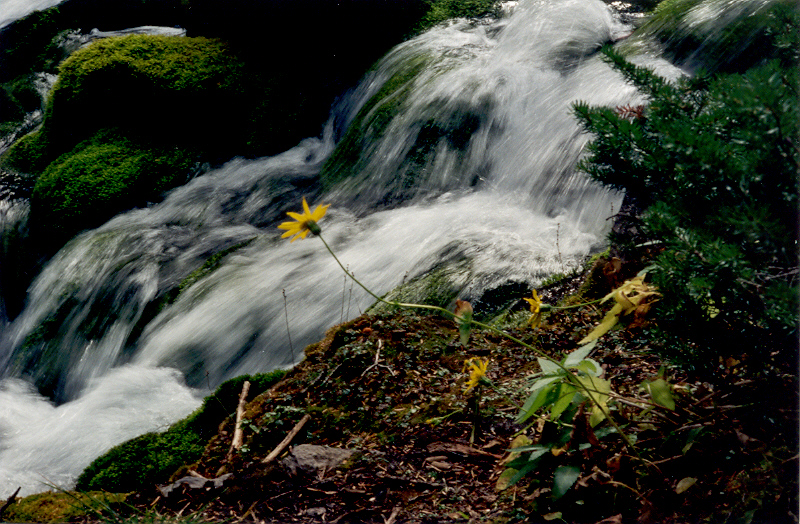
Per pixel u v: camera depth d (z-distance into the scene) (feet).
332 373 11.46
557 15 24.53
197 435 11.78
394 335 12.39
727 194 6.08
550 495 7.00
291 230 6.53
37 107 33.14
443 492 8.02
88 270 22.34
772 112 5.18
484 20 27.94
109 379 17.43
